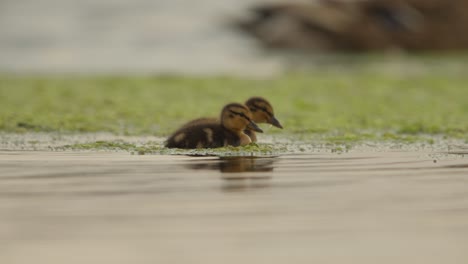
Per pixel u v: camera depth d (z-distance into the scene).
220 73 30.62
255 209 9.10
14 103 21.78
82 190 10.16
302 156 13.16
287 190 10.13
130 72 31.31
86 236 7.99
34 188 10.29
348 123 18.19
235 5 42.12
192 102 22.27
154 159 12.76
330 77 29.16
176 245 7.70
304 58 33.97
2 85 26.55
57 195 9.84
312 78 28.81
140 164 12.22
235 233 8.12
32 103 21.83
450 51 33.59
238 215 8.83
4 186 10.41
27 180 10.84
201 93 24.41
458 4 34.47
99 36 38.19
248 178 10.99
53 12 42.03
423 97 23.69
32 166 12.02
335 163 12.36
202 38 37.91
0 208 9.14
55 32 38.88
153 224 8.45
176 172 11.47
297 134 16.48
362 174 11.32
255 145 14.39
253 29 32.12
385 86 26.55
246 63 33.59
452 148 14.28
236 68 32.16
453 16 34.19
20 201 9.50
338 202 9.46
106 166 12.03
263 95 23.94
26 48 36.28
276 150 13.90
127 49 36.44
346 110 20.66
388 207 9.19
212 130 14.60
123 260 7.23
